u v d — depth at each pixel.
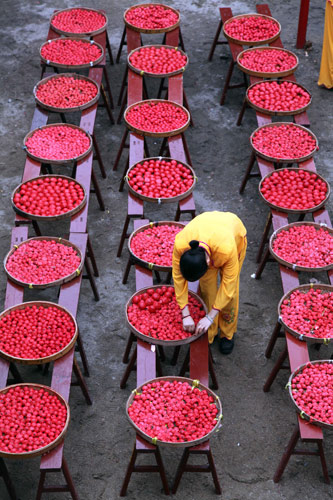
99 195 10.91
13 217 11.01
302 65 14.12
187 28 15.12
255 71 11.91
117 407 8.55
